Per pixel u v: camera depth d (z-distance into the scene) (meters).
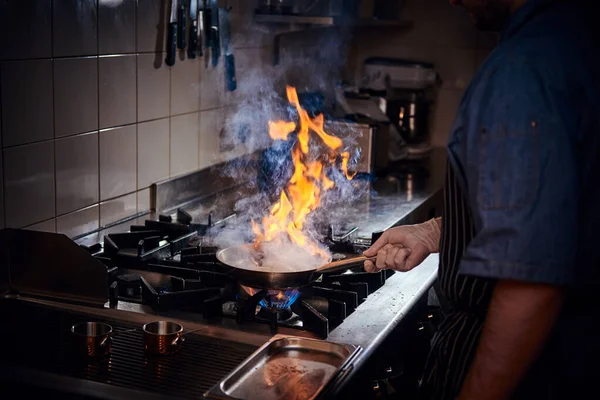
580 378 1.17
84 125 1.97
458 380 1.30
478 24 1.23
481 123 1.07
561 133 1.02
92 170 2.02
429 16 3.46
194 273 1.69
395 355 1.59
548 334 1.07
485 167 1.06
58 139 1.88
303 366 1.30
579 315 1.17
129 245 1.91
